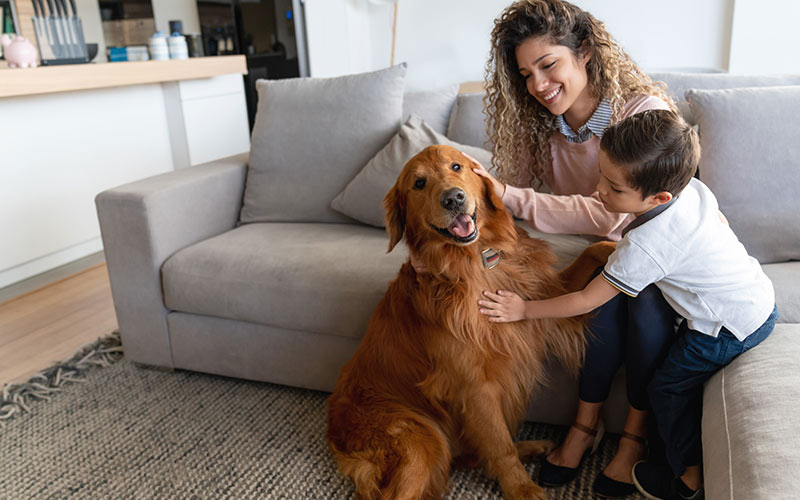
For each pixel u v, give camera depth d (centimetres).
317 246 209
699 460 140
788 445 105
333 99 245
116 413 204
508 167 186
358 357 170
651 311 141
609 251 151
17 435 195
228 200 251
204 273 205
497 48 170
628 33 485
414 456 143
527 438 177
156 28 487
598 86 163
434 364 154
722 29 458
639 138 122
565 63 156
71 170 342
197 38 439
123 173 376
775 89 178
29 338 263
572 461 158
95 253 365
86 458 181
